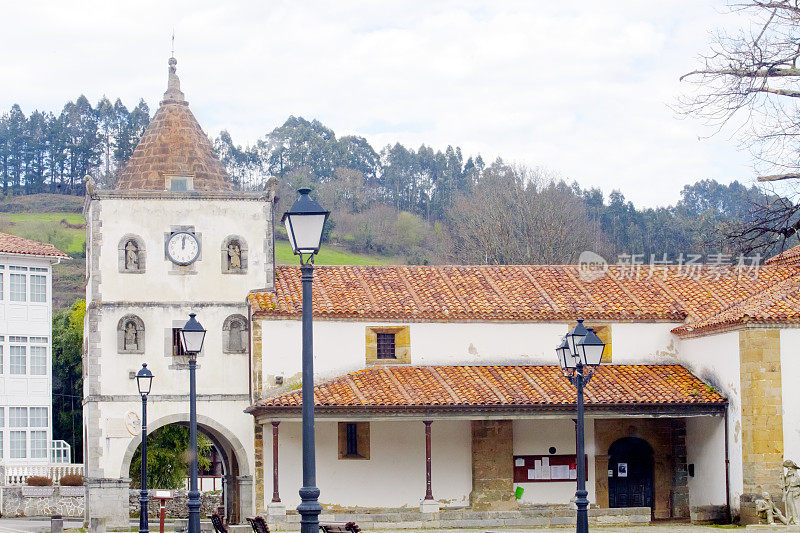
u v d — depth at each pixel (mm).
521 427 42031
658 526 38594
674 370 42688
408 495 41094
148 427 42031
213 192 43344
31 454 62312
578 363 25453
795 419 38562
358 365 41688
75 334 75188
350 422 41281
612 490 42656
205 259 43125
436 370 41781
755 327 38656
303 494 17234
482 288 44344
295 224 17719
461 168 143750
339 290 43281
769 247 35250
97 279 42406
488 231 76938
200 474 62000
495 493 41125
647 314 43188
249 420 42406
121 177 45031
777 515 37500
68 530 42156
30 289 63188
